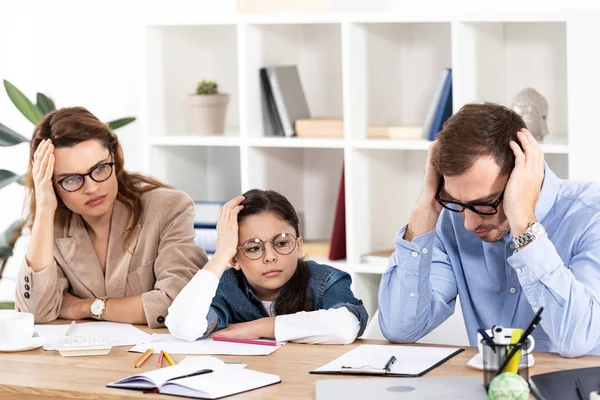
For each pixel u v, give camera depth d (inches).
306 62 175.2
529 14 138.1
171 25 169.6
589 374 79.9
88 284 118.1
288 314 103.0
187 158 178.4
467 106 91.8
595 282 91.1
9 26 196.7
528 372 80.7
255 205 104.8
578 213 95.3
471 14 142.5
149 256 117.2
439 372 85.9
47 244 114.7
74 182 112.3
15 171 202.7
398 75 164.7
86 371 91.4
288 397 80.0
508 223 93.7
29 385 87.1
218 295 107.2
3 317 103.3
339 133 158.1
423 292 99.3
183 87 175.9
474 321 104.3
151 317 109.7
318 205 177.2
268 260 104.2
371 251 159.8
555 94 153.8
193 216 119.3
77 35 191.5
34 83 196.9
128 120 168.1
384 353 93.3
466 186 90.0
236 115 182.2
